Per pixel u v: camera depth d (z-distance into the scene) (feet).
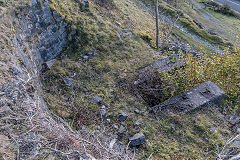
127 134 18.84
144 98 25.34
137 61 31.04
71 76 25.50
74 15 31.42
